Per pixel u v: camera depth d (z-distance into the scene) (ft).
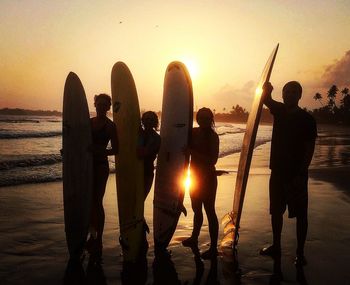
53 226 18.40
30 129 150.00
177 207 14.46
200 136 14.58
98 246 14.49
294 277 12.05
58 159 51.90
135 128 14.51
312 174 36.99
